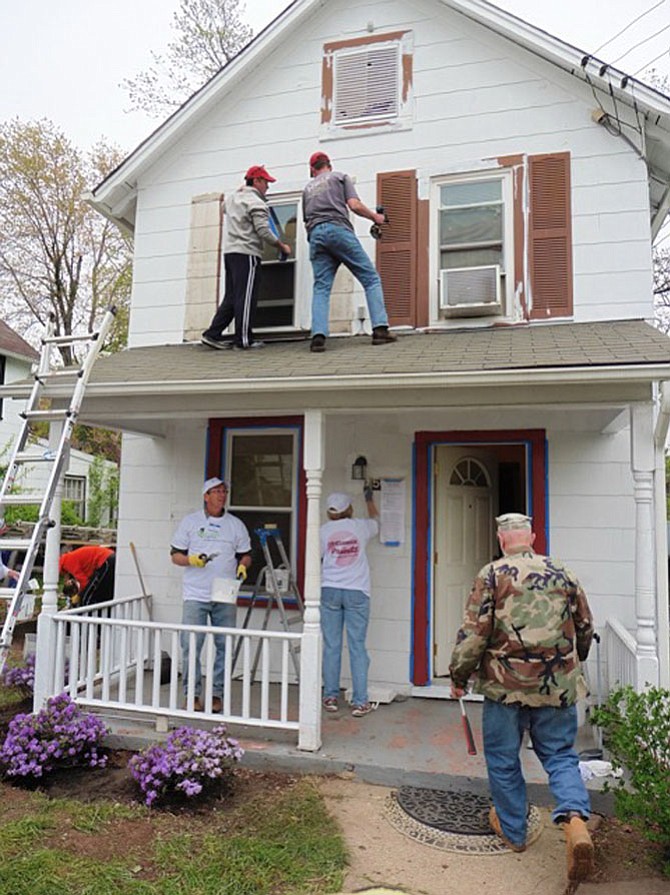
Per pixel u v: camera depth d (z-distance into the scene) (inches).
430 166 277.4
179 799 173.9
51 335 238.8
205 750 178.9
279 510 277.4
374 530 244.8
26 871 139.1
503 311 264.7
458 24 278.4
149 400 225.6
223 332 295.4
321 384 200.2
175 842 152.3
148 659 284.8
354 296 281.7
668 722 148.7
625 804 146.3
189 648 210.8
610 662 230.1
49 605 225.0
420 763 187.8
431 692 251.8
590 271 257.6
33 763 185.2
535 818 165.5
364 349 238.8
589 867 133.5
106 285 1006.4
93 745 198.8
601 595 242.4
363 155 285.9
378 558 264.2
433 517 265.7
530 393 192.7
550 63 265.7
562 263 260.2
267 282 293.0
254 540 278.8
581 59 253.1
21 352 711.1
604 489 245.8
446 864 145.8
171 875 140.1
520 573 149.2
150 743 205.5
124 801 174.4
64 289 998.4
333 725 219.5
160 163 311.4
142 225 311.3
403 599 260.4
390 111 284.5
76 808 168.4
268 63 300.2
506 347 220.4
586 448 248.7
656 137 257.4
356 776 187.2
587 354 194.4
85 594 295.3
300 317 285.9
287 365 221.5
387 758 191.3
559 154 263.7
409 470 264.8
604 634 239.6
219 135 304.5
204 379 211.3
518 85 270.5
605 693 236.2
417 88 282.5
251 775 190.7
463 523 283.9
